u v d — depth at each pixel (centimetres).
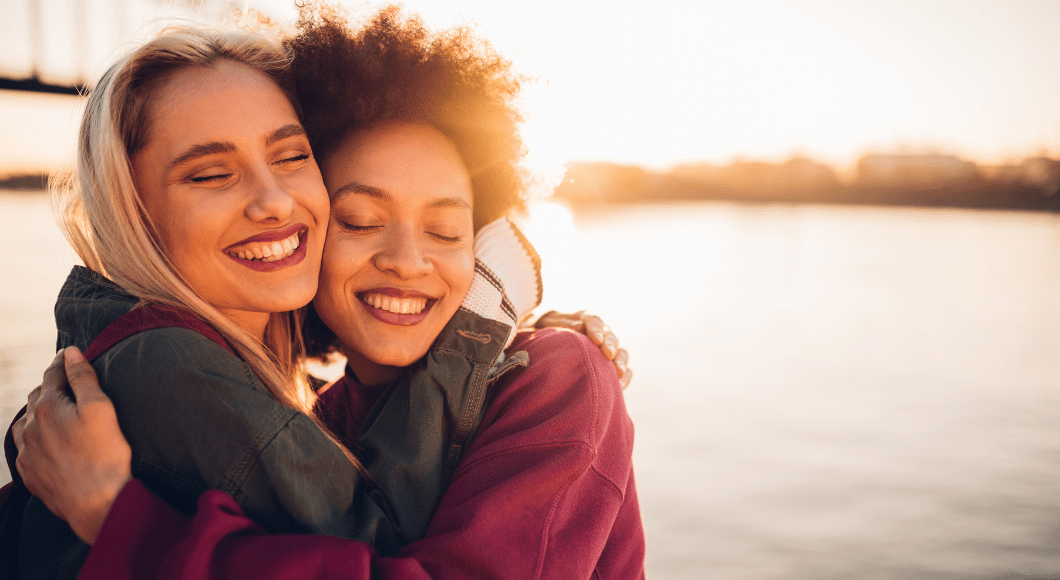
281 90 143
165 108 128
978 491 1107
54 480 114
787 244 5491
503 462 142
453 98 157
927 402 1611
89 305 132
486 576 129
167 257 132
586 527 143
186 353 122
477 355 153
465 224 157
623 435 161
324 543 113
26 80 1830
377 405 158
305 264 140
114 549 106
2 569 132
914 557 883
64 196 149
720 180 11894
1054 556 900
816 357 2005
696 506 1005
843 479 1134
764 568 831
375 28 158
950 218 9156
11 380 1148
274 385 139
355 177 147
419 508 140
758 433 1338
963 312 2855
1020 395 1681
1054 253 5269
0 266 2048
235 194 131
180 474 118
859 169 11662
